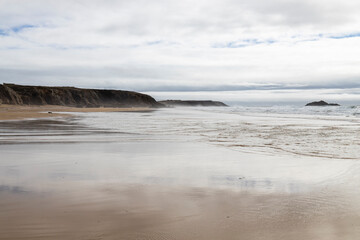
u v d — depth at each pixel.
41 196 5.46
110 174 7.36
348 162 8.95
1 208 4.79
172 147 12.27
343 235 3.93
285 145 12.92
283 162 9.01
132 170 7.84
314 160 9.30
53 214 4.55
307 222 4.34
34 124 24.92
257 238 3.82
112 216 4.51
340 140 14.76
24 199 5.26
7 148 11.75
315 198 5.45
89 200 5.25
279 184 6.46
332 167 8.22
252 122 29.88
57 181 6.61
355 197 5.50
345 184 6.41
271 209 4.86
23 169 7.88
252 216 4.56
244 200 5.34
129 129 21.20
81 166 8.33
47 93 136.50
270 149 11.66
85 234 3.88
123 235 3.87
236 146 12.62
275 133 18.47
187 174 7.41
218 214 4.63
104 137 15.96
